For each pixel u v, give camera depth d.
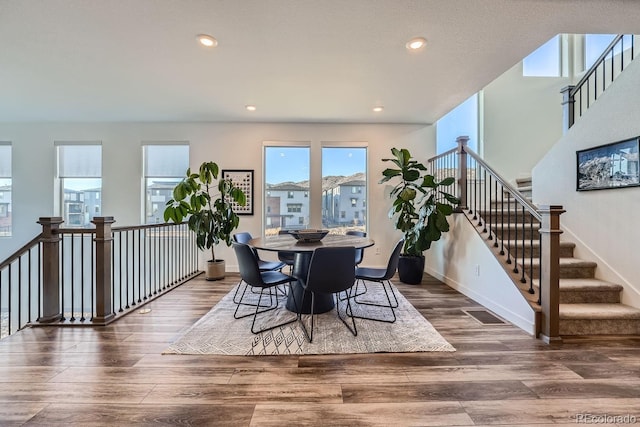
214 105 3.83
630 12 1.90
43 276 2.54
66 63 2.70
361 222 4.76
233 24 2.10
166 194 4.70
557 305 2.17
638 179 2.35
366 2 1.86
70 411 1.43
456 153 3.79
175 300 3.18
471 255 3.27
